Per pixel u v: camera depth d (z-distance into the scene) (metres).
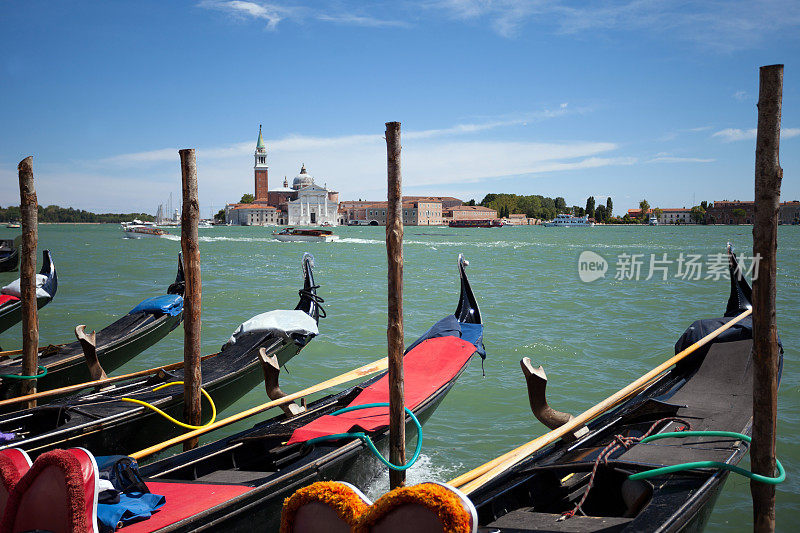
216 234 95.19
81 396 6.78
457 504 2.83
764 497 4.25
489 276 25.03
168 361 10.55
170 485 4.79
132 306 16.52
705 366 6.73
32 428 6.21
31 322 7.48
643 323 13.50
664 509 4.01
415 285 21.55
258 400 8.84
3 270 21.41
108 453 6.10
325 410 6.41
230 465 5.50
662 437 4.88
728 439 4.99
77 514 3.19
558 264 32.16
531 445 5.05
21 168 7.38
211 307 16.38
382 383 6.85
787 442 6.79
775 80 3.96
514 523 4.25
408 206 149.50
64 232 113.00
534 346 11.16
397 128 5.17
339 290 20.41
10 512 3.39
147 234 77.44
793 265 29.39
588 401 8.30
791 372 9.36
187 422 6.60
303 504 3.28
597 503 4.83
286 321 8.64
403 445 5.38
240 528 4.46
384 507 2.95
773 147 4.01
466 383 9.19
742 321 7.59
